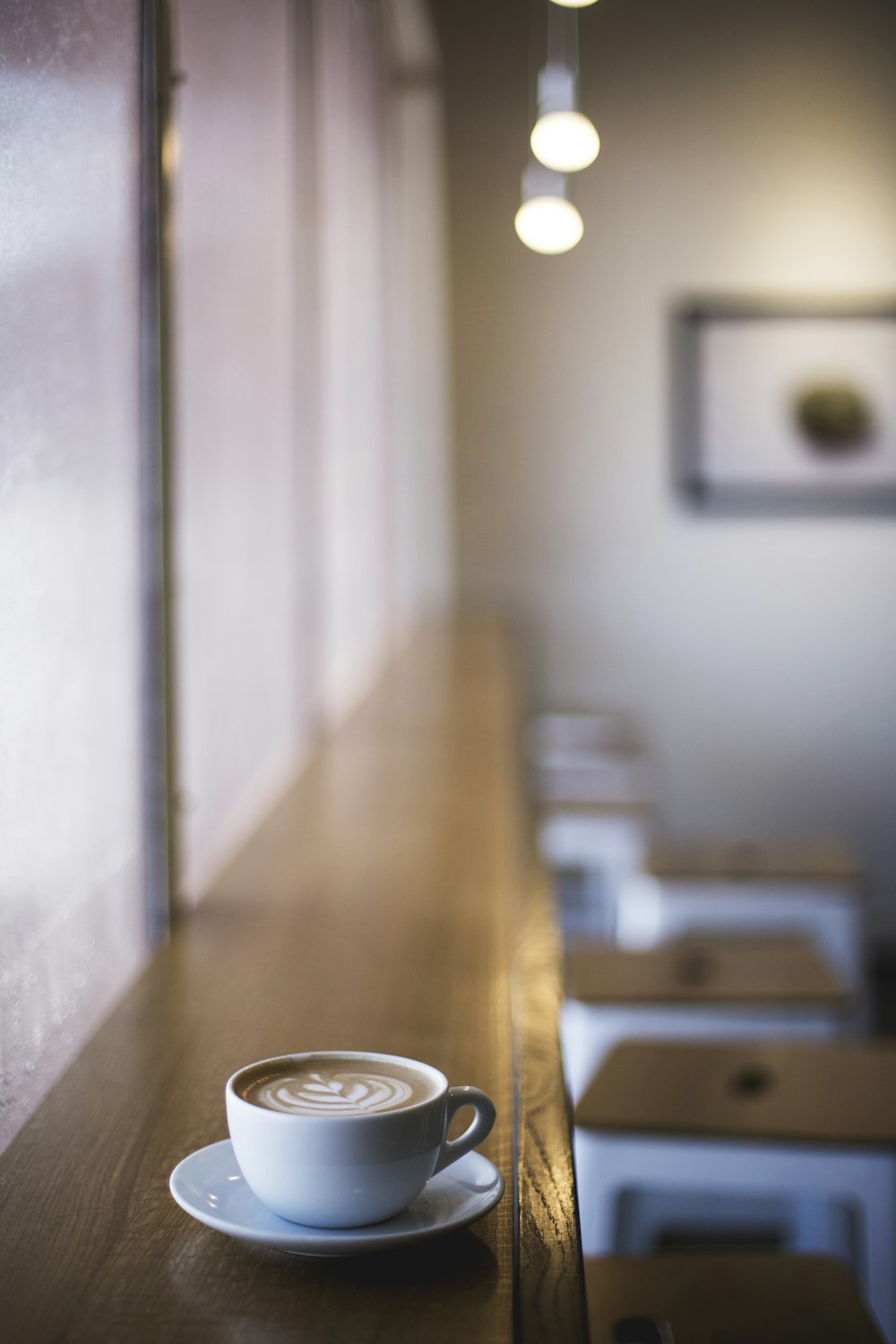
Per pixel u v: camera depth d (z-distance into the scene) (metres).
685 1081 1.47
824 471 4.62
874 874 4.63
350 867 1.47
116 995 1.04
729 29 4.57
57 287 0.86
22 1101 0.79
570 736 4.12
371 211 3.37
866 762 4.63
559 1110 0.79
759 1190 1.36
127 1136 0.77
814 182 4.58
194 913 1.28
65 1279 0.60
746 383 4.61
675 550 4.64
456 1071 0.87
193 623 1.31
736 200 4.59
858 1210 1.34
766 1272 1.12
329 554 2.51
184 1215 0.67
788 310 4.59
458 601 4.66
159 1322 0.57
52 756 0.87
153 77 1.11
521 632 4.66
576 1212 0.66
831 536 4.62
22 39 0.77
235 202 1.50
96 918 0.99
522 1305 0.58
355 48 2.96
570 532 4.64
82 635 0.94
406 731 2.43
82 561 0.94
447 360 4.61
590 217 4.60
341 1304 0.58
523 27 4.55
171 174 1.14
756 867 2.71
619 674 4.67
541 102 2.51
